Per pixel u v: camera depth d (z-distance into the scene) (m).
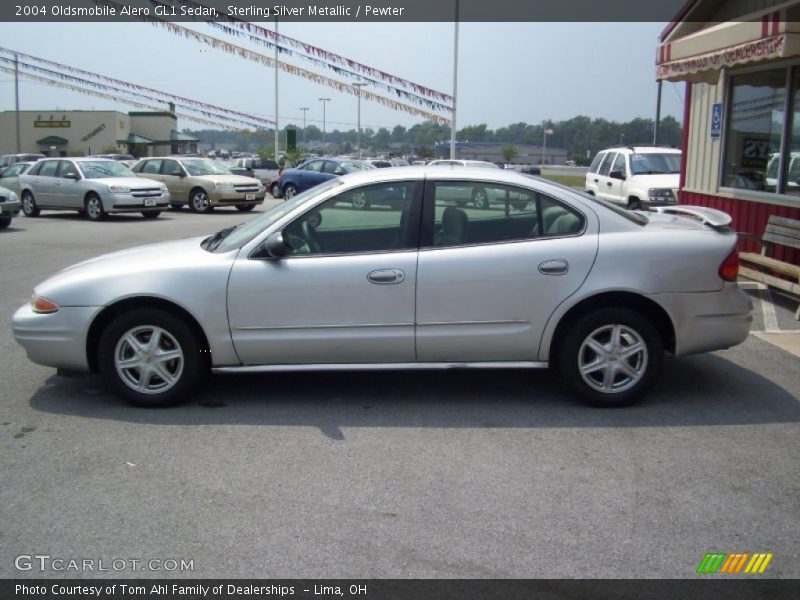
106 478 4.17
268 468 4.29
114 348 5.19
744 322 5.21
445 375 6.00
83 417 5.11
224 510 3.80
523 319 5.07
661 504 3.85
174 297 5.08
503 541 3.50
